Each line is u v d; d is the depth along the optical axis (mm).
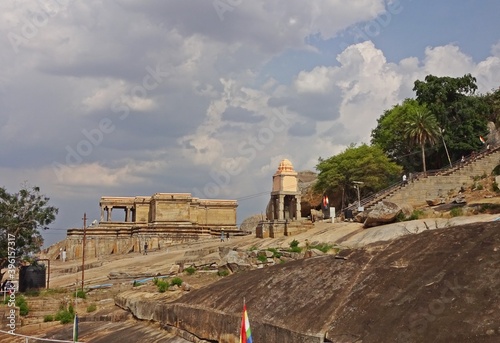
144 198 86625
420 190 63844
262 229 52375
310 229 49406
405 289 16156
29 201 48125
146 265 54188
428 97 81000
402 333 14125
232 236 80750
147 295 34219
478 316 13211
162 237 78438
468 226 18250
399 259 18438
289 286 21625
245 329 16438
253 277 25594
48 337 32812
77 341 28766
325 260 22422
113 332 30359
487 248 15875
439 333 13320
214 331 22547
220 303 24047
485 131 80625
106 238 79750
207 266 42531
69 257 78938
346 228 44188
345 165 76188
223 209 86750
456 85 80125
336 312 17344
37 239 48469
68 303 41281
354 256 20938
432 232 19312
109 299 41438
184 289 34031
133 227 79625
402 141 80500
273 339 18672
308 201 84562
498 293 13680
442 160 81000
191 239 78938
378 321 15359
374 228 39625
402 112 80562
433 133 71875
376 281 17828
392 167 75812
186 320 25234
